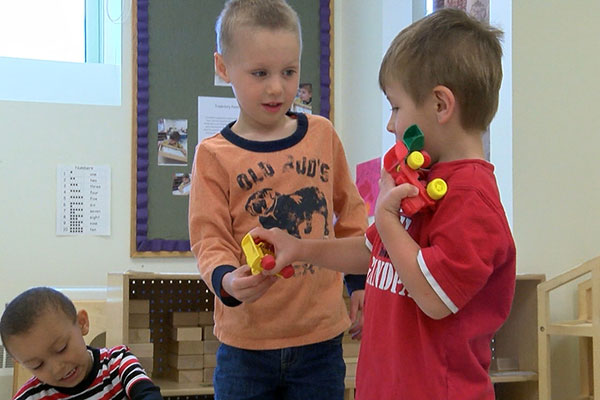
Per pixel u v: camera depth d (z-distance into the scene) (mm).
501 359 2361
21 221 2910
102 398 1397
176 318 2160
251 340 1319
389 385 986
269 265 1070
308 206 1348
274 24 1294
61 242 2949
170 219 3096
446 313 911
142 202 3059
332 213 1398
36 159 2947
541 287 2184
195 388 2070
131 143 3068
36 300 1346
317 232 1351
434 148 1004
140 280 2227
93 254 2986
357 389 1074
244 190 1328
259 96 1302
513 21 2408
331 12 3330
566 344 2420
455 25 1008
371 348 1039
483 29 1028
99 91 3154
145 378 1383
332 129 1449
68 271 2947
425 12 2875
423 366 955
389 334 1002
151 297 2246
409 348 970
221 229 1314
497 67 1021
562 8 2453
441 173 982
